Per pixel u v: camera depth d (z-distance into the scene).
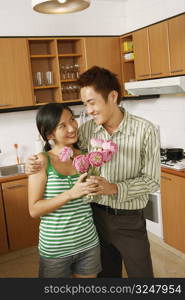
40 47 3.85
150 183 1.62
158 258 3.15
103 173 1.71
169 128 3.81
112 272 2.00
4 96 3.40
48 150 1.71
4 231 3.35
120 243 1.79
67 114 1.54
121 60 4.01
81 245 1.60
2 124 3.82
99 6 4.12
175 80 2.82
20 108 3.53
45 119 1.52
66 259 1.59
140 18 4.02
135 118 1.67
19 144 3.93
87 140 1.78
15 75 3.43
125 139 1.64
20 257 3.47
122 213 1.75
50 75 3.71
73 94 4.07
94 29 4.12
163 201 3.22
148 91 3.30
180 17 2.99
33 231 3.51
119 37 3.96
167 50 3.19
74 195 1.44
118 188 1.50
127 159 1.66
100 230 1.85
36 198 1.53
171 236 3.19
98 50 3.86
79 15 4.02
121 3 4.25
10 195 3.34
